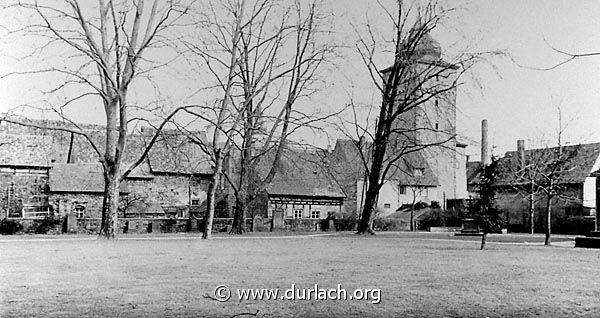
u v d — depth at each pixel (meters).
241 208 46.06
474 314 10.54
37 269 16.81
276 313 10.54
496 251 27.27
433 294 12.62
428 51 43.81
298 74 45.97
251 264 18.45
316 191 74.31
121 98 32.41
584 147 71.50
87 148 70.56
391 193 84.50
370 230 45.53
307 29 46.00
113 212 33.38
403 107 42.31
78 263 18.56
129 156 70.06
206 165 72.06
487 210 29.77
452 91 51.38
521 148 72.56
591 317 10.36
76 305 11.09
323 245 29.94
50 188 62.59
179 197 70.94
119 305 11.10
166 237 38.81
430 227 63.75
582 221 65.50
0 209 58.09
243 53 42.34
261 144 45.38
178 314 10.34
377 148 43.97
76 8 31.05
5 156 63.25
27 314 10.25
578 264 19.95
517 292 13.00
